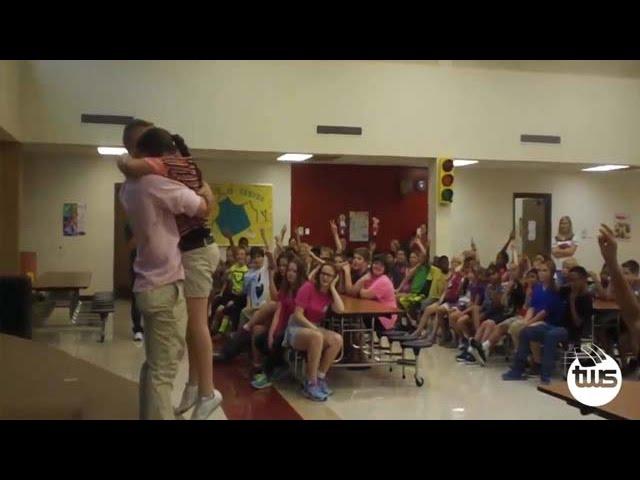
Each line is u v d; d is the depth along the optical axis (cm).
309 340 541
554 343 611
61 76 871
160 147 220
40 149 958
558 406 521
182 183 217
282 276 625
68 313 1033
